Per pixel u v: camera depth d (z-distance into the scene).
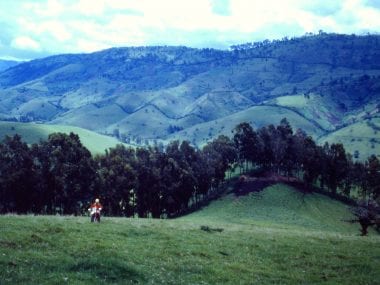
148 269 28.02
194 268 29.95
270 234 48.94
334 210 158.38
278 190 165.12
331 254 38.72
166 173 136.00
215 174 162.38
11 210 110.69
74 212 115.31
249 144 174.88
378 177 155.62
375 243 46.62
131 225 46.19
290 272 32.41
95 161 122.75
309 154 167.88
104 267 26.41
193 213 151.75
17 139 110.69
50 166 110.44
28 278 23.38
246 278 29.22
